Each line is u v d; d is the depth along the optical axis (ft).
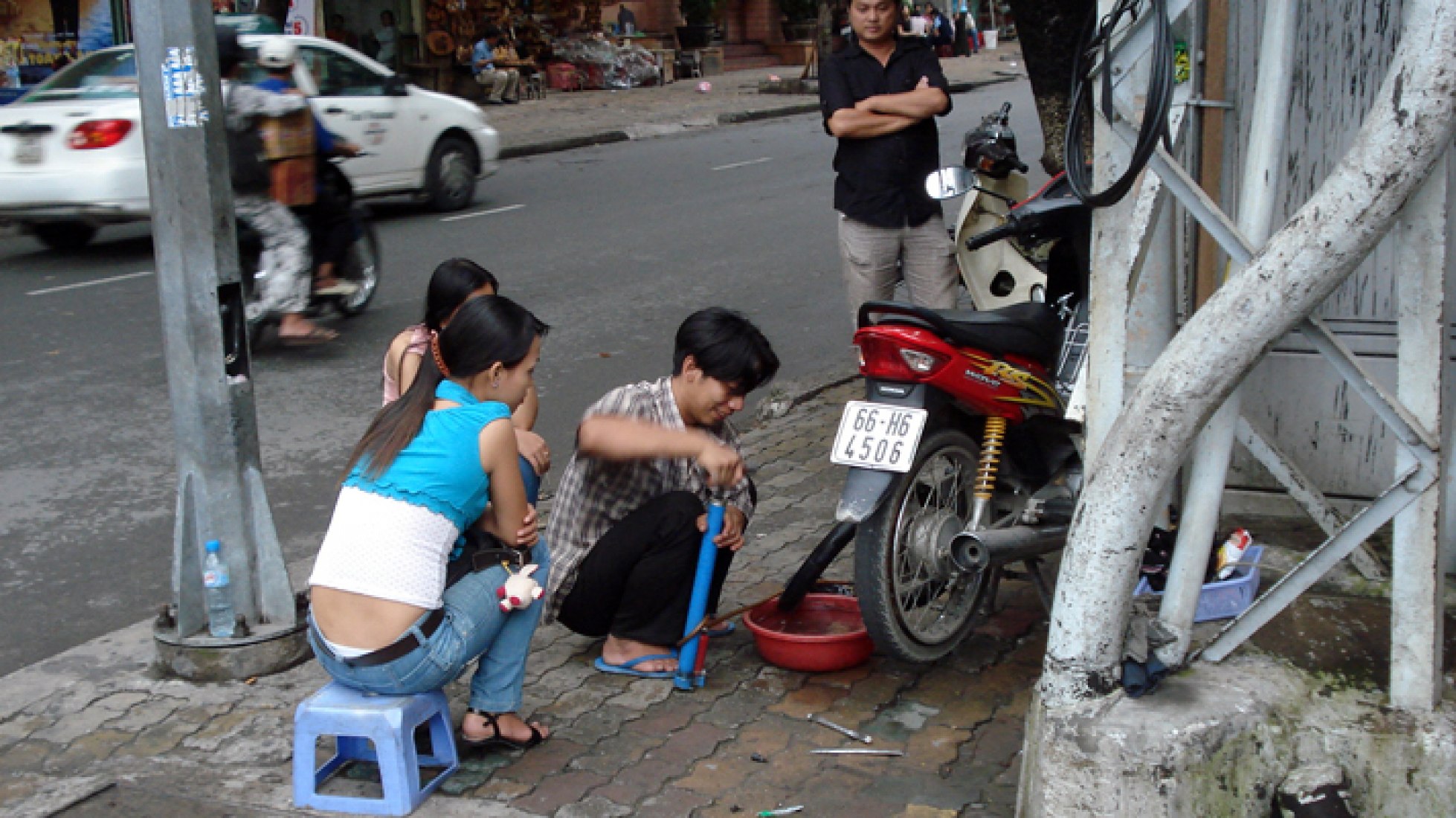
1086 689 9.46
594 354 25.53
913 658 12.17
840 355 25.64
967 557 11.75
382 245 35.35
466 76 77.92
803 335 27.07
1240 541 11.52
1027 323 12.44
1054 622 9.60
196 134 11.82
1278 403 13.25
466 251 34.94
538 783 10.69
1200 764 9.14
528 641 11.12
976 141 19.04
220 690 12.37
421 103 39.58
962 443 12.56
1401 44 8.04
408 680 10.24
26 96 32.86
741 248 35.58
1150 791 9.07
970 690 12.28
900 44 18.80
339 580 10.16
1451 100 7.89
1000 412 12.30
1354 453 13.07
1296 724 9.48
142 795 10.63
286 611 12.87
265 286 25.49
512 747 11.22
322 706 10.25
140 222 35.04
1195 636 10.59
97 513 17.95
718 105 76.13
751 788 10.62
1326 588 11.53
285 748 11.34
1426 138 7.98
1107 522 9.20
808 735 11.47
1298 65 12.32
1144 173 10.84
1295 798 9.16
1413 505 9.19
